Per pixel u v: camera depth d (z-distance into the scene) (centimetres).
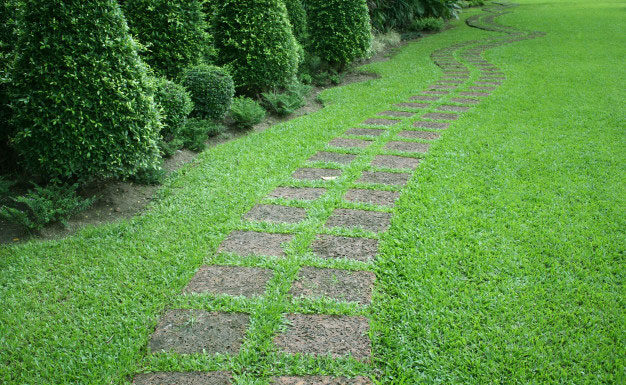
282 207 409
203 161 530
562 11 2031
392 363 237
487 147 536
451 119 666
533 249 331
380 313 271
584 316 266
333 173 484
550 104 711
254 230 371
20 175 461
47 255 346
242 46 727
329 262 321
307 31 1036
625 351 242
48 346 257
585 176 453
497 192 423
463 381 227
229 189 450
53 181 407
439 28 1705
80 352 249
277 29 735
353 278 304
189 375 233
